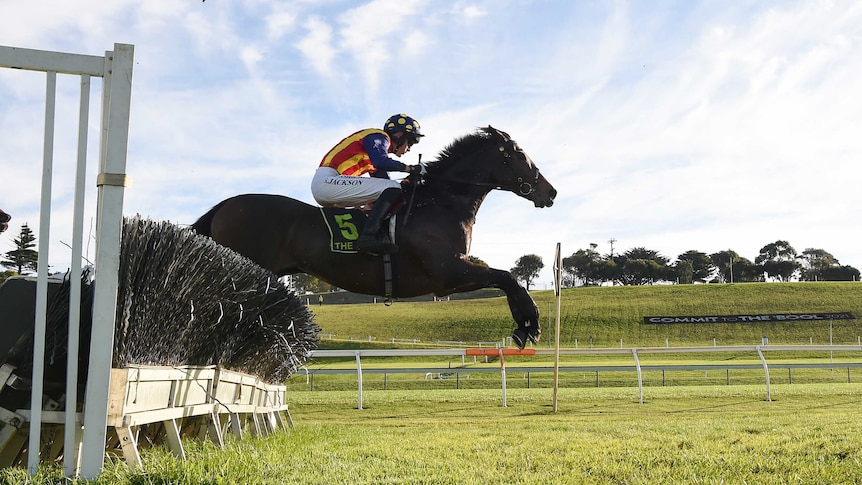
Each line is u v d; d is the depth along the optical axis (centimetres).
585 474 340
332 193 514
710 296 6138
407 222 508
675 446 430
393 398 1030
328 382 1816
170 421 344
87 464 278
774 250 11225
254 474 303
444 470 345
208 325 394
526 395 1093
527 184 553
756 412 787
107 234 285
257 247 499
